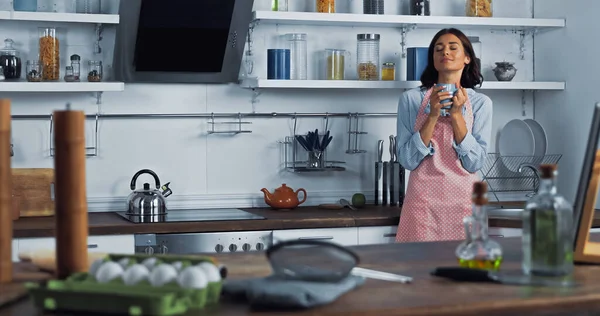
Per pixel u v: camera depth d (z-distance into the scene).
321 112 4.54
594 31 4.33
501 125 4.80
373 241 3.97
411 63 4.35
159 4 3.92
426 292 1.75
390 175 4.47
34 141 4.14
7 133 1.86
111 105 4.24
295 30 4.50
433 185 3.88
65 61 4.17
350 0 4.55
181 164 4.34
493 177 4.77
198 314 1.55
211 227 3.75
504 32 4.80
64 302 1.54
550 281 1.84
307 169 4.32
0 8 4.09
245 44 4.41
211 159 4.38
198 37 4.08
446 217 3.88
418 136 3.86
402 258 2.23
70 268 1.81
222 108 4.39
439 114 3.83
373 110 4.61
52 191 4.02
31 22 4.12
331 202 4.55
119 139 4.26
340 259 1.77
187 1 3.96
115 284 1.63
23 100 4.13
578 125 4.47
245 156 4.43
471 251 1.98
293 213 4.11
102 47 4.21
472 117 3.96
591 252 2.11
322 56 4.54
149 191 4.01
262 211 4.20
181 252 3.71
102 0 4.21
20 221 3.79
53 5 4.15
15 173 3.96
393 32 4.63
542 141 4.70
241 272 1.99
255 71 4.45
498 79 4.59
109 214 4.07
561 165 4.62
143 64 4.11
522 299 1.67
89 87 3.91
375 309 1.58
